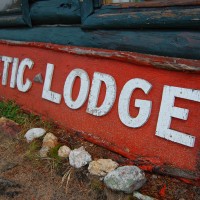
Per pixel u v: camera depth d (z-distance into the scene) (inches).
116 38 129.6
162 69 109.7
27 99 157.8
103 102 123.4
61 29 151.6
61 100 140.5
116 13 129.0
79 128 131.2
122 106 117.4
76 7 141.5
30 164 121.9
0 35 183.2
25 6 162.4
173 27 113.8
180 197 98.5
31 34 165.0
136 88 115.3
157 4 117.0
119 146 117.1
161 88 109.7
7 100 167.3
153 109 110.6
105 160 111.2
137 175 100.7
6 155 129.2
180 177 101.3
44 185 111.8
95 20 134.1
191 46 109.5
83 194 105.7
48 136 130.0
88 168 110.6
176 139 103.8
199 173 98.1
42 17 157.2
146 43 121.0
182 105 104.4
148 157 109.2
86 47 136.9
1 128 144.6
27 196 108.1
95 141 123.3
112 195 101.3
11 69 170.4
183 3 110.1
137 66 116.3
